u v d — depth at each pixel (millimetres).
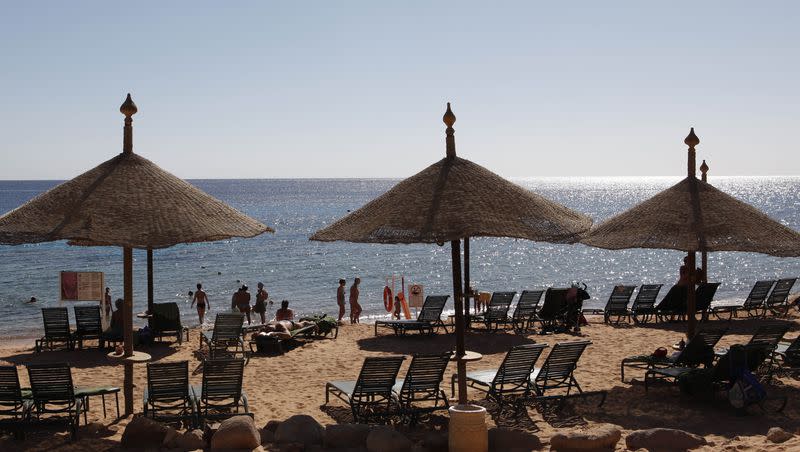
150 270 15781
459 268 8539
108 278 35656
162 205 8367
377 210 8484
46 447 7988
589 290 32438
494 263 44594
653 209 10680
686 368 10156
